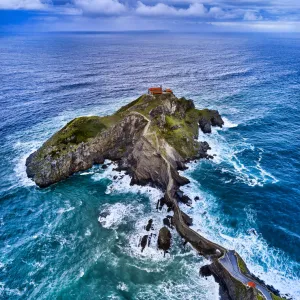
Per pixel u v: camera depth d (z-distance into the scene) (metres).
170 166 71.81
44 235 58.50
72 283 48.53
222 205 65.94
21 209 65.75
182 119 98.06
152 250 54.50
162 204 66.44
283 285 47.28
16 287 47.91
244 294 43.66
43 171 73.56
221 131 105.12
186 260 52.59
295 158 86.88
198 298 46.16
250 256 52.78
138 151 78.31
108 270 50.84
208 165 81.38
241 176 76.88
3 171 79.12
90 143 81.81
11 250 54.91
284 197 68.94
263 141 97.62
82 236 58.25
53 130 105.62
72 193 71.25
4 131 104.06
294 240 56.50
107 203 67.75
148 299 46.00
